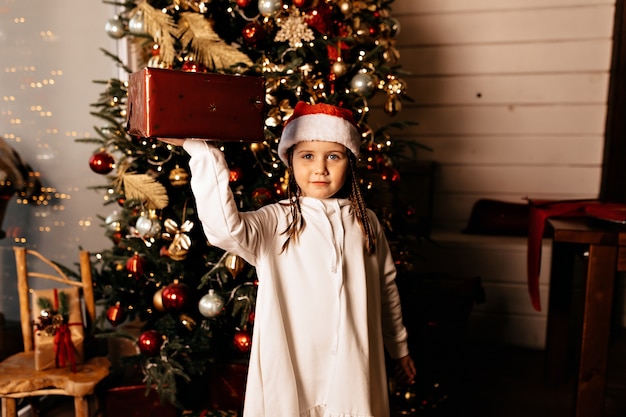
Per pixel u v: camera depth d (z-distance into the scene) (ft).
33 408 5.74
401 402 6.33
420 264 9.05
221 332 6.08
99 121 7.41
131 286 6.16
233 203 3.63
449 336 6.32
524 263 8.63
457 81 9.91
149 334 5.51
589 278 5.35
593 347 5.40
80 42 7.29
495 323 8.84
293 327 3.96
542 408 6.71
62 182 7.36
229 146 5.59
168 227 5.46
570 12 9.32
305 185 4.10
